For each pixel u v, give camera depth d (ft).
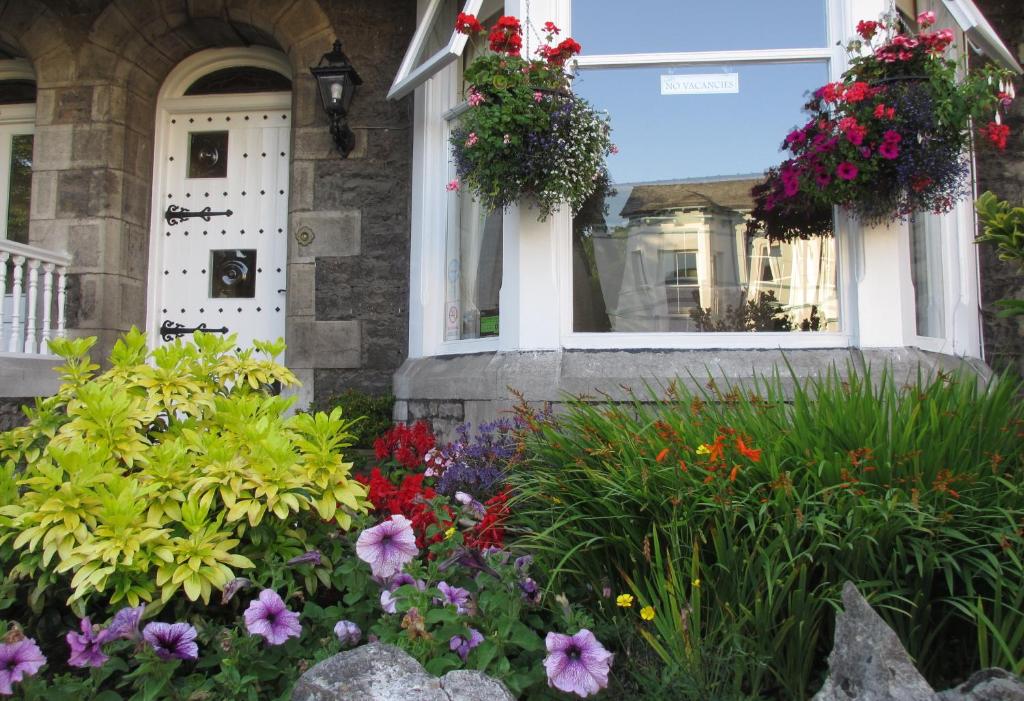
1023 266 8.59
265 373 10.04
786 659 7.15
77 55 18.60
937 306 15.35
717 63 13.97
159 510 7.41
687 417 8.96
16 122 20.03
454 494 10.21
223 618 7.73
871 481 7.48
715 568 7.59
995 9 17.66
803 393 8.86
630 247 13.88
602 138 12.92
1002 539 6.70
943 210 12.71
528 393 12.98
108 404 8.12
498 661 6.68
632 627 7.54
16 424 15.70
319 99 18.24
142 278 19.34
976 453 7.82
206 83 20.30
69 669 7.50
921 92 11.93
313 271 17.93
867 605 6.08
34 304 16.71
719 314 13.71
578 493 8.50
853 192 12.34
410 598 6.81
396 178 17.97
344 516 8.06
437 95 17.07
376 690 5.73
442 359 15.89
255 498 7.46
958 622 7.58
